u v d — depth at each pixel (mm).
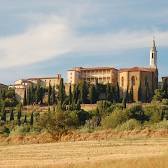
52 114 172125
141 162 52969
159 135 114000
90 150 81875
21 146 102875
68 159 67125
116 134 124500
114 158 59000
